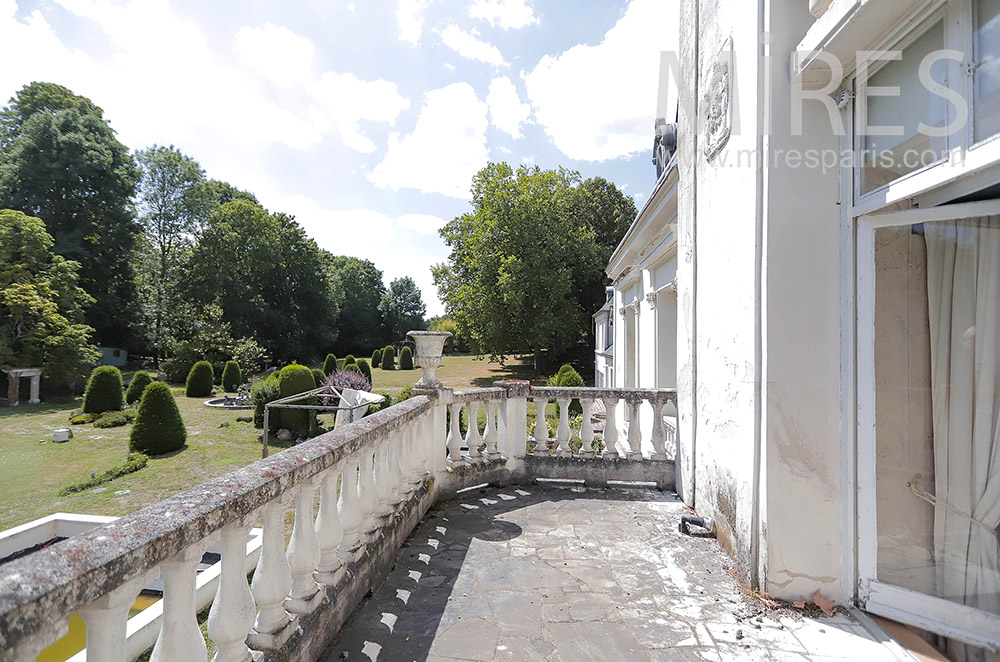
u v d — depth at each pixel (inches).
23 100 1237.7
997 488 93.5
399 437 152.8
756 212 123.6
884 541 110.2
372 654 95.0
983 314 94.5
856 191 112.8
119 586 48.0
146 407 444.5
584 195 1315.2
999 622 93.0
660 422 220.8
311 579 92.9
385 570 130.6
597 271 1175.0
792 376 118.0
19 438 526.6
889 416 109.5
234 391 957.8
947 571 101.1
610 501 195.9
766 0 121.1
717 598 119.7
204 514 60.7
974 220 95.7
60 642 131.3
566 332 1058.1
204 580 149.8
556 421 470.0
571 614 111.5
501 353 1127.6
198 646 60.8
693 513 181.8
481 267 1071.0
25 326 866.1
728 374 146.0
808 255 117.8
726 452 147.9
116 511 301.0
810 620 109.1
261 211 1537.9
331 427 554.6
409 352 1647.4
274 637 77.9
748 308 129.5
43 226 952.3
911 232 105.8
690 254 190.2
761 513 121.6
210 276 1397.6
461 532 161.8
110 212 1232.2
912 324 106.1
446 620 108.1
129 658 119.1
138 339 1295.5
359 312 2118.6
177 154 1552.7
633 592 122.3
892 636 102.2
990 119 79.8
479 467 211.6
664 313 316.2
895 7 87.8
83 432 557.3
